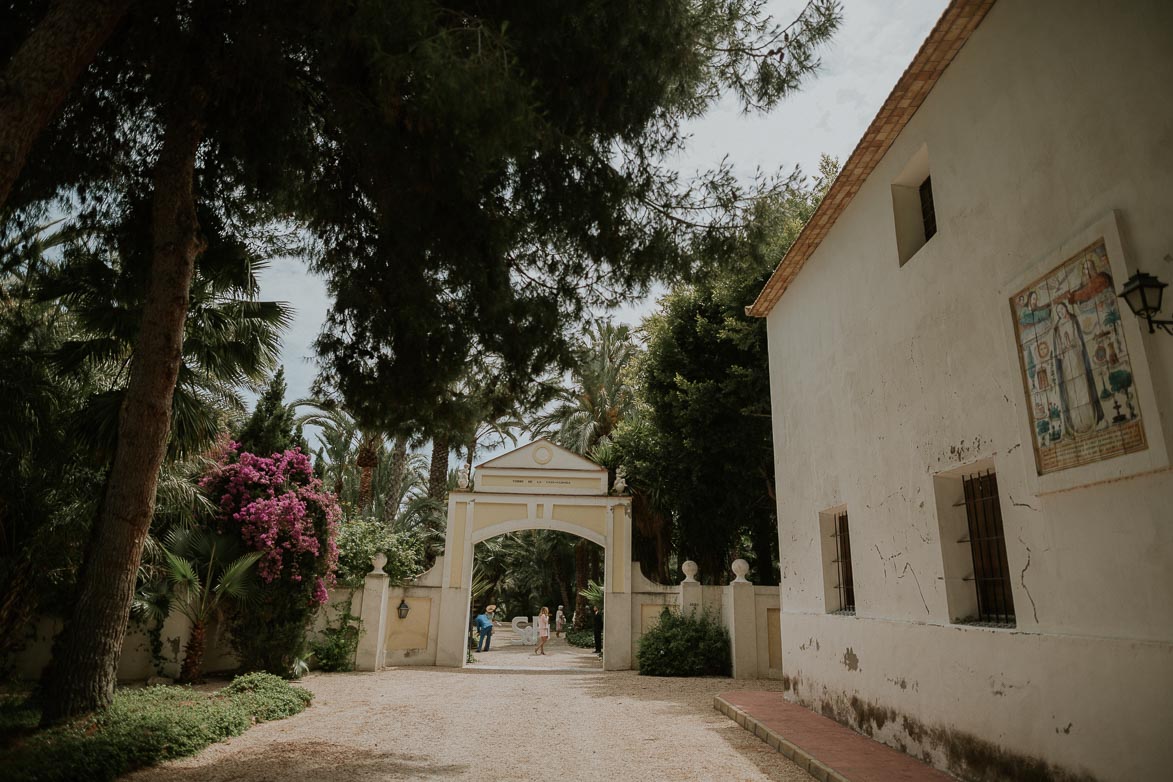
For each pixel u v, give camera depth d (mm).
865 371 7980
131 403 7242
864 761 6254
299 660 12891
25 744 5875
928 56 6145
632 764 6441
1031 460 4965
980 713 5500
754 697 10312
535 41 5883
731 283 14195
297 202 8336
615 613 16406
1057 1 4836
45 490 9992
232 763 6172
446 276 7730
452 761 6488
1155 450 3869
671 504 17094
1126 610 4125
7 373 9039
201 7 6293
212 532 11969
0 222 7449
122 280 8672
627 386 22969
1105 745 4215
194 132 7492
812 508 9562
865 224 8078
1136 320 4020
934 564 6344
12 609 9945
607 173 7066
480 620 23406
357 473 29562
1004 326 5312
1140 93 4113
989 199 5637
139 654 11641
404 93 5531
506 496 17266
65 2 5340
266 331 10773
